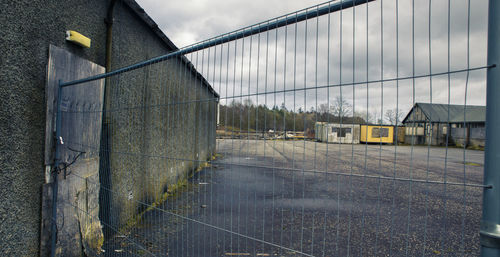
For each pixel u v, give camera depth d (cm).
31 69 219
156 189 460
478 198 561
